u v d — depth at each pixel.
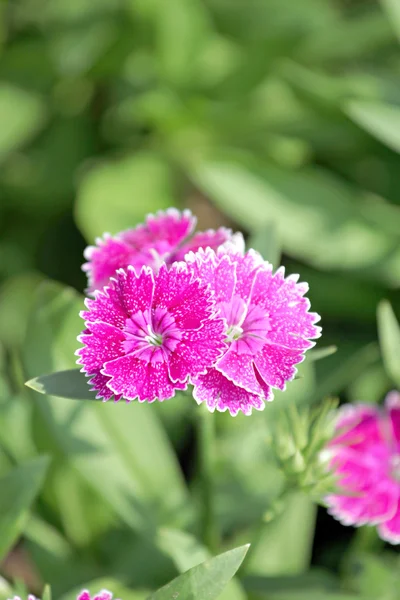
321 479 0.45
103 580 0.48
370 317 0.60
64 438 0.50
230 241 0.44
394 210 0.60
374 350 0.58
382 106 0.55
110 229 0.58
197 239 0.44
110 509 0.52
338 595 0.49
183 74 0.65
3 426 0.52
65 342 0.49
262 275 0.43
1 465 0.51
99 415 0.50
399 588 0.49
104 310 0.42
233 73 0.62
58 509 0.52
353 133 0.63
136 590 0.49
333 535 0.56
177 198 0.63
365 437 0.49
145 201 0.61
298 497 0.52
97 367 0.42
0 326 0.60
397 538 0.48
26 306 0.61
